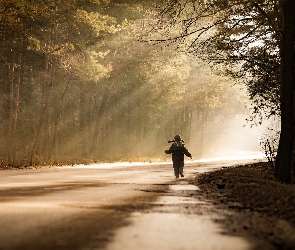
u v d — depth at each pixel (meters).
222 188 28.17
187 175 45.12
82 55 77.94
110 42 88.88
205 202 19.75
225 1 34.75
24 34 68.75
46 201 18.78
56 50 71.62
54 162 74.25
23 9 62.47
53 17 70.62
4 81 93.31
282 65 32.75
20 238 10.45
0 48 78.19
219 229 12.35
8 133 85.38
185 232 11.87
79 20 72.19
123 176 42.66
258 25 39.94
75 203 18.03
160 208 17.02
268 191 21.67
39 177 40.22
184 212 15.93
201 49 40.16
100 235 11.08
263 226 12.84
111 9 89.62
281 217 14.68
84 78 76.44
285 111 32.62
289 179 32.72
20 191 24.39
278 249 9.78
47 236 10.74
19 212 14.74
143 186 29.41
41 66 92.44
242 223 13.43
